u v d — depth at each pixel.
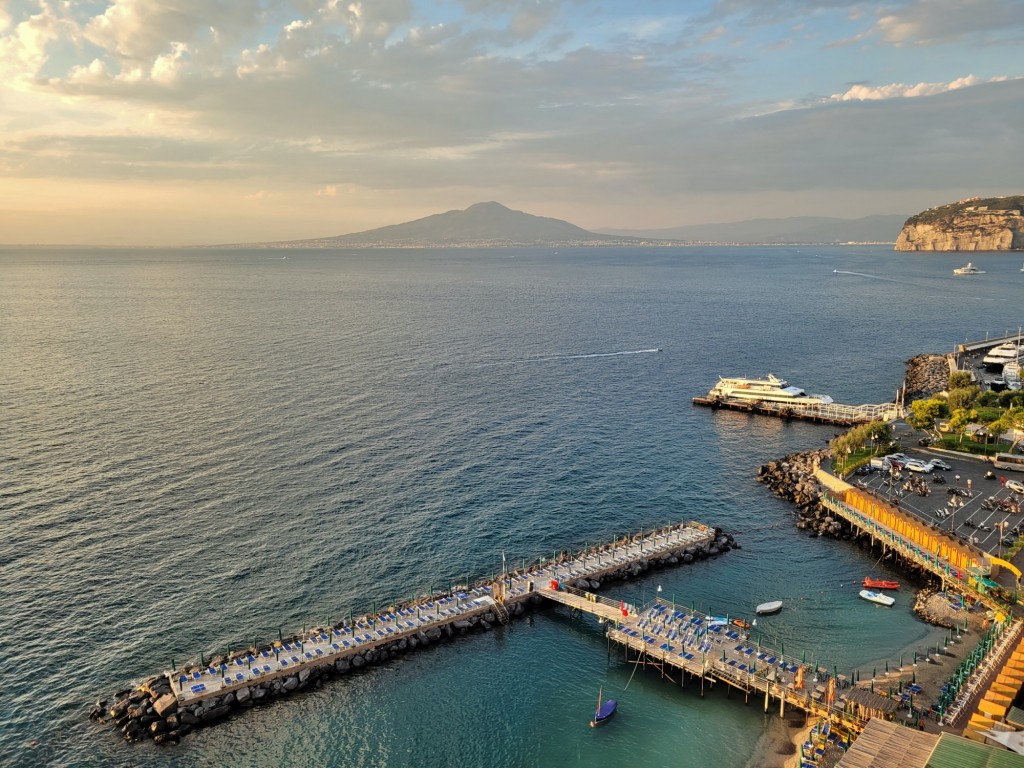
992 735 58.59
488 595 89.81
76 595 88.56
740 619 86.75
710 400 183.75
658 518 114.88
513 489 123.81
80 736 67.19
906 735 58.56
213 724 69.44
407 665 78.88
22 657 77.25
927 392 193.00
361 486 122.69
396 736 68.81
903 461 130.50
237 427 152.38
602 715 70.81
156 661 77.38
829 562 101.88
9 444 139.62
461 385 196.38
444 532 107.25
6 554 97.25
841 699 68.62
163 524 106.94
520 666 79.19
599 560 98.25
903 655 78.88
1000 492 116.06
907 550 97.44
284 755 66.12
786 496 124.06
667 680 77.38
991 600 83.75
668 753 66.69
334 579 93.94
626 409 177.62
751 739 68.31
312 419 159.50
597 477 130.88
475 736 69.06
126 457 133.50
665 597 92.50
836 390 199.62
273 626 83.88
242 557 98.38
